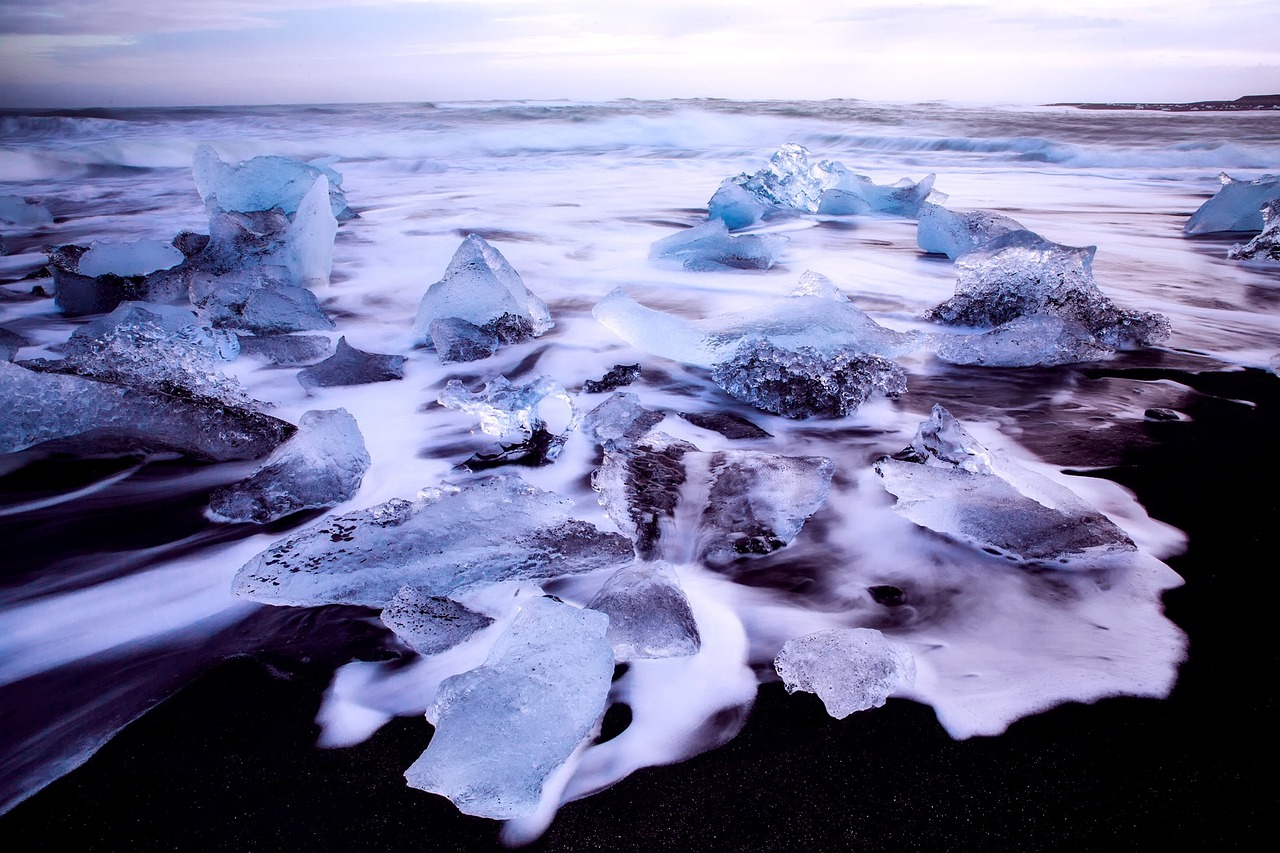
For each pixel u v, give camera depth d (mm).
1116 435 2617
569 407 2955
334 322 4109
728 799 1311
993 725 1438
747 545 1974
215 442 2480
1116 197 8625
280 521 2172
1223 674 1538
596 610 1656
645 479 2256
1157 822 1246
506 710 1345
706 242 5426
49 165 11250
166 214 7754
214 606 1816
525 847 1234
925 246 5828
